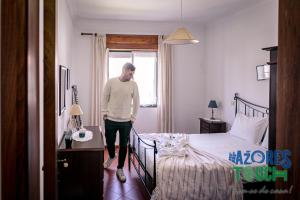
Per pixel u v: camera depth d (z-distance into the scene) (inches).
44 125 50.7
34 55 32.7
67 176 102.3
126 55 217.8
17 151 28.5
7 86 28.0
